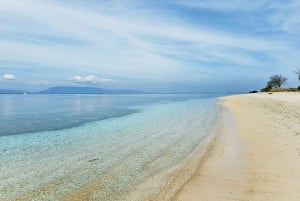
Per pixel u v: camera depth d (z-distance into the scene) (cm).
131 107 3925
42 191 680
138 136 1425
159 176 775
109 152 1076
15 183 737
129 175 789
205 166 855
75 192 670
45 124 1989
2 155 1049
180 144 1197
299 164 819
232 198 610
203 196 626
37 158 998
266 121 1739
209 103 4425
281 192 626
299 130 1339
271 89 9325
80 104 5009
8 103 5581
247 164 855
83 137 1427
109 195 648
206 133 1448
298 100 3428
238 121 1839
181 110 3097
